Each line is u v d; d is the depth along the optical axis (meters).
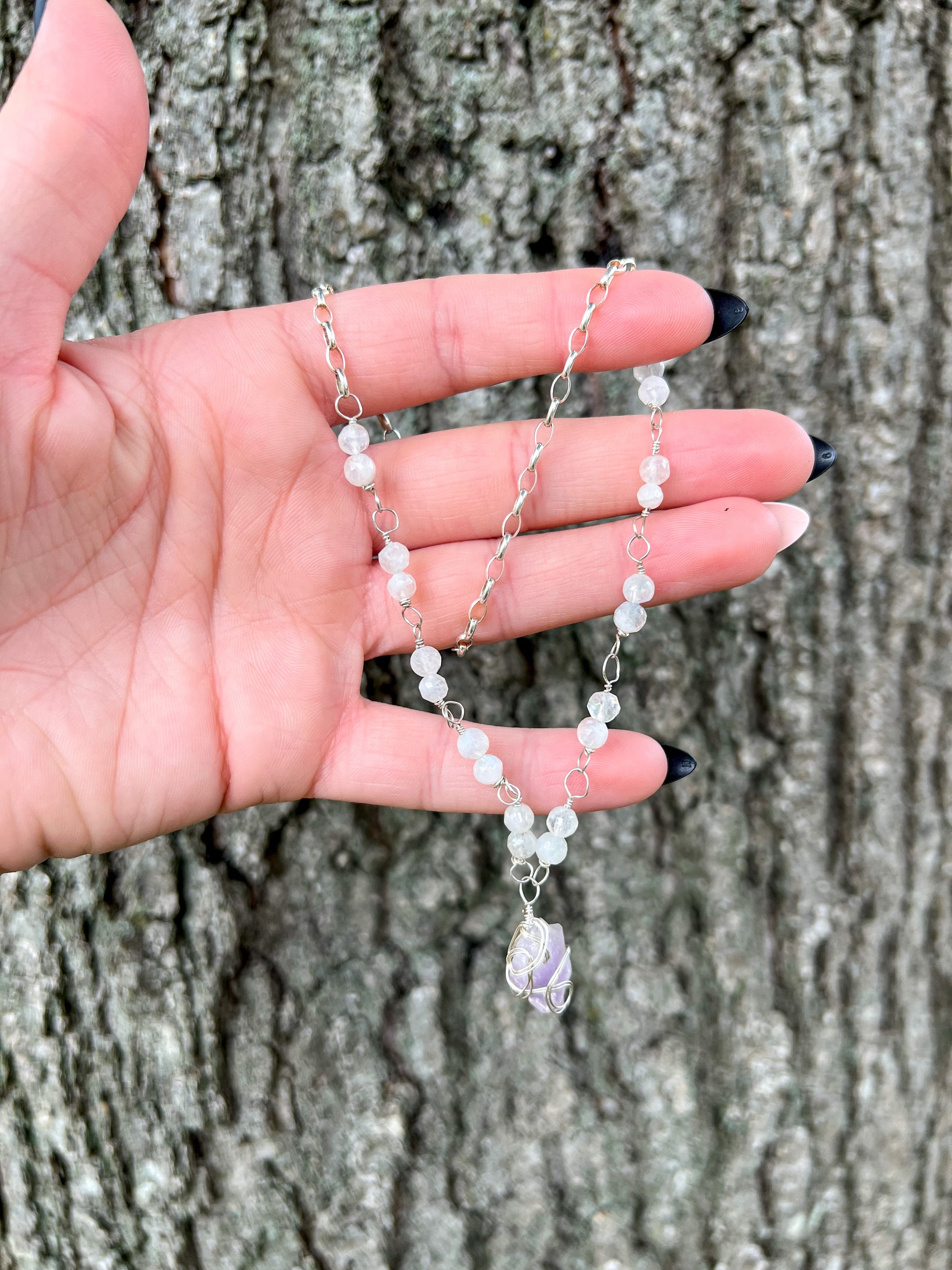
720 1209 0.21
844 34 0.19
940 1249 0.22
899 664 0.21
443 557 0.19
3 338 0.15
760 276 0.20
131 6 0.19
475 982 0.21
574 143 0.20
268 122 0.19
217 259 0.20
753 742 0.21
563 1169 0.21
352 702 0.19
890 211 0.20
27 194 0.14
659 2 0.19
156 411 0.17
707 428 0.18
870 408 0.21
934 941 0.22
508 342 0.18
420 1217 0.21
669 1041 0.21
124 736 0.17
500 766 0.19
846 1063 0.21
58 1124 0.20
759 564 0.19
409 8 0.19
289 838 0.21
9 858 0.17
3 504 0.15
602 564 0.19
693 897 0.22
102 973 0.20
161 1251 0.20
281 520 0.18
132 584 0.17
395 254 0.20
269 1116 0.21
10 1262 0.20
